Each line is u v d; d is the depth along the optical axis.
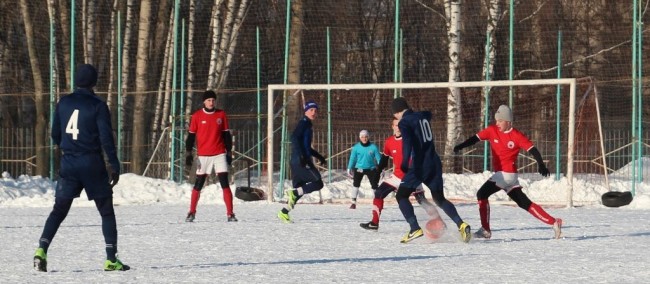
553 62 62.78
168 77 56.19
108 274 17.06
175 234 24.91
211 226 27.42
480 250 20.95
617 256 19.64
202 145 29.02
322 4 65.56
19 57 64.12
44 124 56.59
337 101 53.62
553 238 23.81
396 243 22.59
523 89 55.81
